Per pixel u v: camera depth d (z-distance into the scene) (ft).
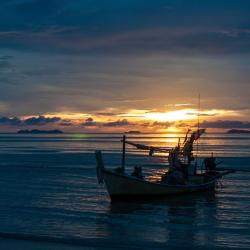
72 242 57.93
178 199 93.81
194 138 111.65
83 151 299.38
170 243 57.72
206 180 107.04
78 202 87.97
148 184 90.68
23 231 63.41
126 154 263.90
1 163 184.75
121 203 87.81
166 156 245.65
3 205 83.76
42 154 257.96
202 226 67.72
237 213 78.48
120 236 61.21
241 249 54.90
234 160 206.18
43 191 102.27
